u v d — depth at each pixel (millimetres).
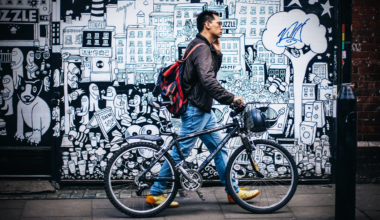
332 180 4777
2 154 4656
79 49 4547
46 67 4574
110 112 4605
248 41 4621
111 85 4586
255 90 4656
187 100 3768
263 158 4641
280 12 4602
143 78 4594
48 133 4641
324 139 4715
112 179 4523
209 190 4652
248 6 4594
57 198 4352
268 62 4637
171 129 3836
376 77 4773
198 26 3826
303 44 4633
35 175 4688
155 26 4562
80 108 4594
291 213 3883
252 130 3637
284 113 4680
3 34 4539
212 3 4578
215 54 3826
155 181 3814
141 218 3771
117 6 4535
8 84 4586
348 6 3322
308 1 4602
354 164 3402
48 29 4535
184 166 3820
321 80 4656
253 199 4047
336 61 4641
